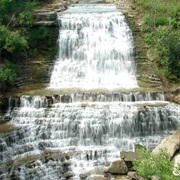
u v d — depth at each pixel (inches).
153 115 886.4
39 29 1152.2
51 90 1016.2
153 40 1144.2
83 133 864.3
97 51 1139.9
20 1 1224.2
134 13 1283.2
